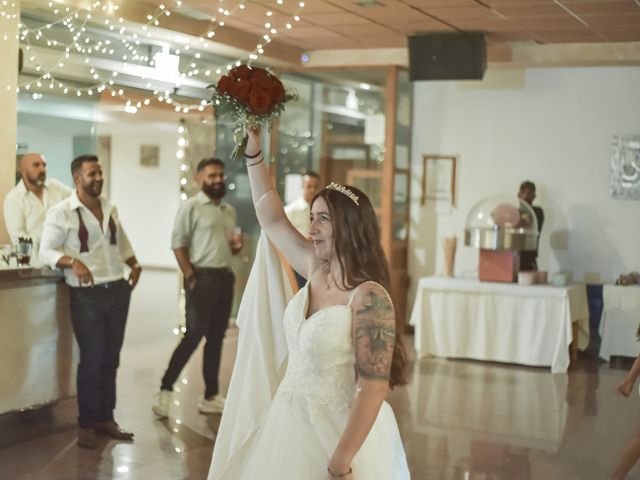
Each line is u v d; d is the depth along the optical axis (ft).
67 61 22.54
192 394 20.95
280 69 30.63
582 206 30.12
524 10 22.66
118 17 21.58
